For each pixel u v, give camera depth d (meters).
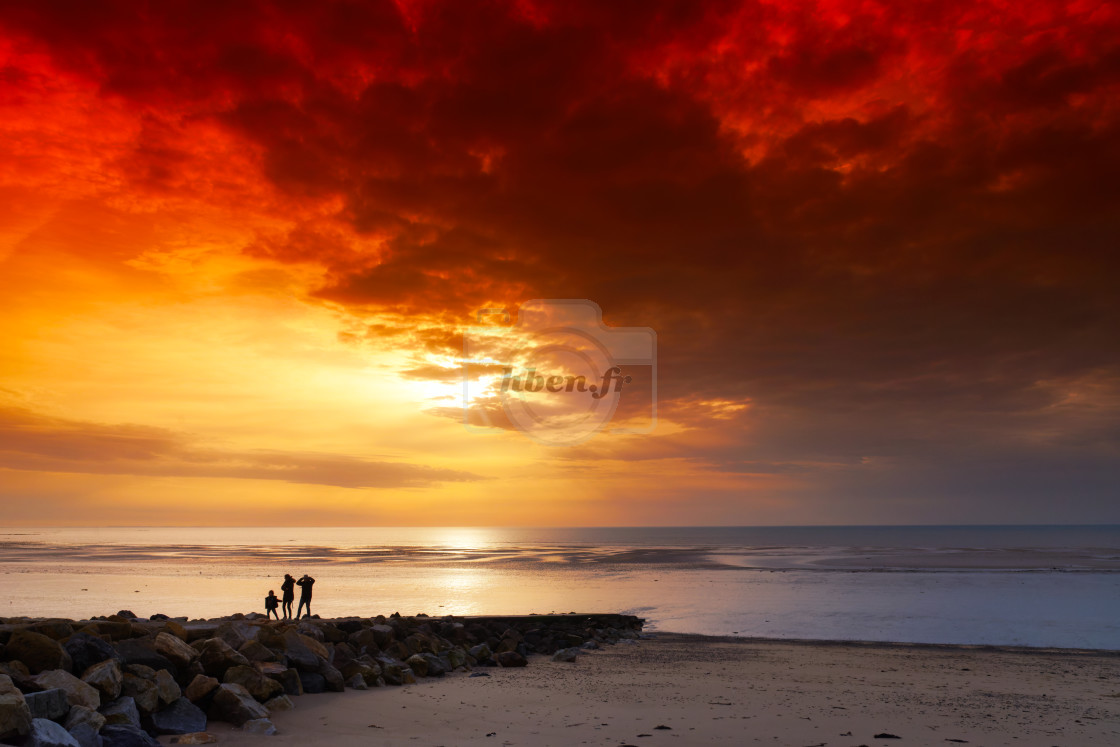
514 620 27.73
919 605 36.22
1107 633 26.86
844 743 10.29
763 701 13.66
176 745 8.88
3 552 102.81
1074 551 107.25
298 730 10.23
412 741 9.83
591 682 15.96
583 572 63.81
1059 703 14.12
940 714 12.73
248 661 11.94
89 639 10.23
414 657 16.62
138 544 147.50
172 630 13.05
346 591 43.97
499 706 12.69
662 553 110.06
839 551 113.62
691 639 25.45
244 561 80.88
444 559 89.69
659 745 9.91
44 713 7.79
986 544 147.25
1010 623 29.52
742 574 60.12
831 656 21.06
